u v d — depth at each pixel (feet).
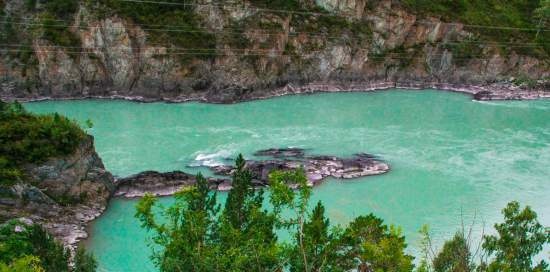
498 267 74.28
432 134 225.76
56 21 268.21
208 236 82.43
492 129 235.40
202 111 251.80
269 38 287.89
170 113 246.88
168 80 272.10
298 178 81.66
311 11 307.37
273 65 287.69
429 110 265.13
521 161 195.62
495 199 163.12
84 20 268.21
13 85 261.44
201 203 88.99
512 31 337.11
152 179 160.04
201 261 71.20
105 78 271.90
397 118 249.14
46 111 242.78
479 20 336.49
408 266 70.13
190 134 216.33
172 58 272.10
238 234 76.64
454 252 85.05
